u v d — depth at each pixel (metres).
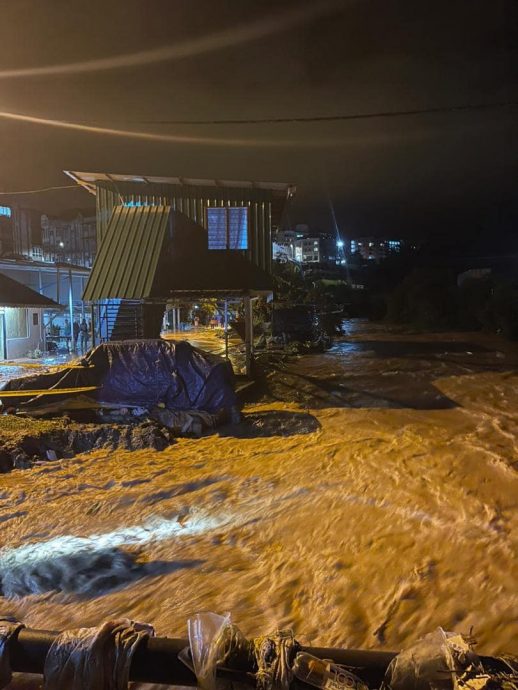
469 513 4.83
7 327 18.36
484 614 3.30
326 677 2.33
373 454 7.18
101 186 16.31
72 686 2.49
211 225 16.08
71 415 9.85
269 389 13.08
